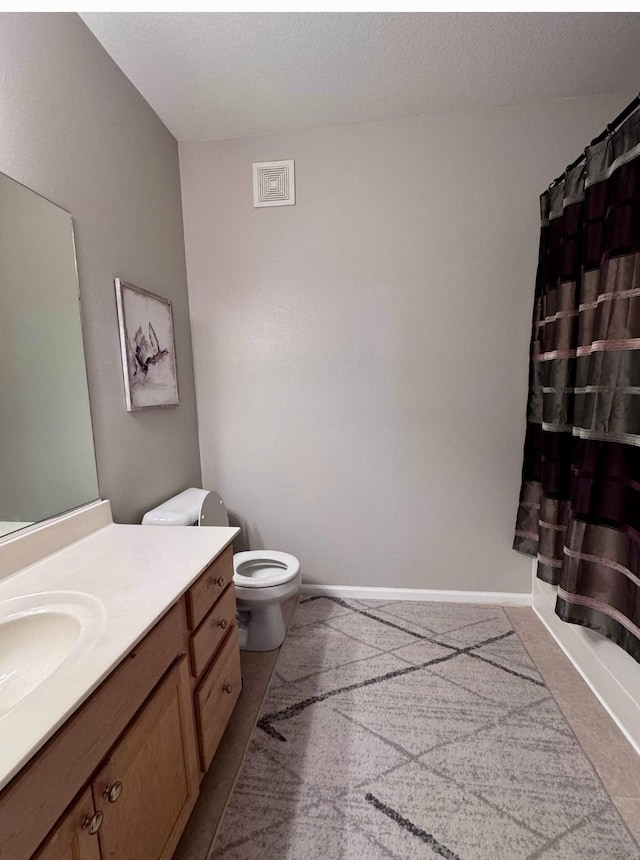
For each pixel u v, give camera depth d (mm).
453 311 2002
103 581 1015
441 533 2170
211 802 1154
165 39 1429
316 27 1385
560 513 1711
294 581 1780
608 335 1308
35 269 1165
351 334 2084
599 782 1200
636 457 1246
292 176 2014
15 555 1066
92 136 1402
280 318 2125
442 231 1959
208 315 2178
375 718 1436
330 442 2178
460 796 1163
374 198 1980
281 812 1125
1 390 1060
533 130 1844
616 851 1021
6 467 1072
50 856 592
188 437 2154
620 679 1398
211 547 1233
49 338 1215
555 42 1465
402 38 1439
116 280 1524
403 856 1021
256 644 1790
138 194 1699
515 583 2158
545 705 1490
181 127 1950
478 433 2070
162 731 913
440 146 1906
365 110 1856
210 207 2096
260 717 1440
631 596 1275
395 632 1934
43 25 1182
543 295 1850
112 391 1513
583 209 1522
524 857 1015
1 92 1046
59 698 626
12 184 1086
